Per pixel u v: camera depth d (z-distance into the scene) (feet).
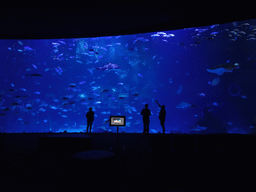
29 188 9.82
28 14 24.52
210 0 20.75
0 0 20.92
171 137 28.48
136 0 21.09
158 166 12.91
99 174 8.34
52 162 15.03
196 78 97.55
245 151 12.47
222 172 11.30
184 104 63.98
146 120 31.37
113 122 21.08
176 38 100.48
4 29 29.53
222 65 42.42
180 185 10.32
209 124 60.03
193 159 12.42
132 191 9.65
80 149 18.98
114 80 102.99
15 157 16.67
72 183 8.38
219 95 81.71
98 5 22.26
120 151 19.39
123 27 28.66
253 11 22.03
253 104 69.10
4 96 92.53
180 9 22.91
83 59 100.22
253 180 10.44
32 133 35.14
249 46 71.67
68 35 31.94
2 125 87.92
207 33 85.25
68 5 22.27
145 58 103.30
